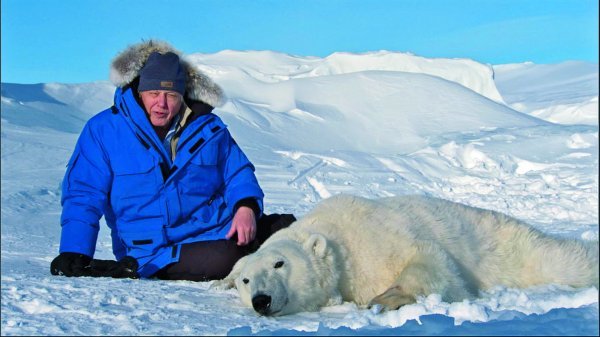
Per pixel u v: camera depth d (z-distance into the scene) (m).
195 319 2.98
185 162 4.32
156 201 4.34
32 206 9.45
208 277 4.28
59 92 28.70
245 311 3.31
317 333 2.49
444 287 3.36
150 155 4.30
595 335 2.32
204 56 55.34
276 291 3.27
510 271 4.02
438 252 3.58
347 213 3.84
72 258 4.14
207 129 4.42
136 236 4.37
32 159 14.19
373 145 23.94
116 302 3.26
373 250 3.66
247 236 4.28
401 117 26.86
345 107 28.30
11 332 2.60
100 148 4.36
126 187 4.32
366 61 52.50
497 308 3.03
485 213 4.22
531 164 16.73
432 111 27.52
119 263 4.18
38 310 3.06
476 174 16.12
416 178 15.42
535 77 67.12
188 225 4.39
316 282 3.46
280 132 24.02
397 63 52.00
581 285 3.91
